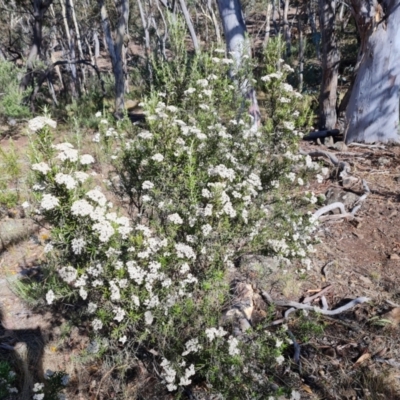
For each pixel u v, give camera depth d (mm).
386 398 2721
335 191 5500
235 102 4477
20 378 2857
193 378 2766
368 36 6844
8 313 3566
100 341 2705
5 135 9180
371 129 7121
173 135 3127
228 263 2816
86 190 2584
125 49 18281
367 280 3893
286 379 2830
